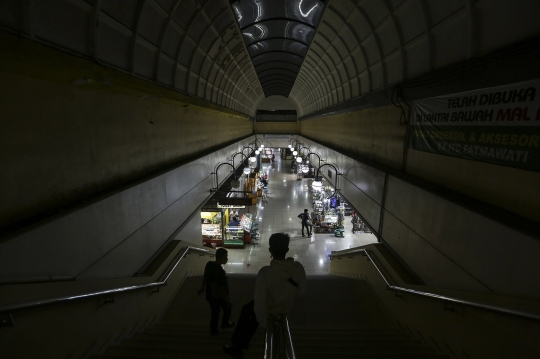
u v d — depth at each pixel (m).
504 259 2.49
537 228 2.28
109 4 3.27
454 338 2.91
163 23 4.59
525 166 2.45
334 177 10.59
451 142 3.59
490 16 2.91
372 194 6.26
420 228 4.11
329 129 12.81
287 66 14.94
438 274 3.62
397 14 4.59
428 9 3.85
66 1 2.73
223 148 11.02
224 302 3.98
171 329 4.11
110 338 3.29
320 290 6.17
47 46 2.47
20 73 2.33
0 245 2.08
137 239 4.42
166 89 5.27
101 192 3.68
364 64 6.93
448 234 3.38
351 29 6.38
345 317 4.97
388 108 5.78
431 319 3.39
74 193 3.22
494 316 2.37
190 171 6.93
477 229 2.85
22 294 2.09
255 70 14.79
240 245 12.74
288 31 9.45
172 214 5.85
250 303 3.17
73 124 3.16
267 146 32.41
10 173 2.39
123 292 3.52
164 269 5.02
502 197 2.75
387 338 3.79
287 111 27.16
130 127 4.43
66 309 2.56
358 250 6.53
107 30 3.43
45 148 2.77
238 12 7.13
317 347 3.26
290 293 2.51
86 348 2.84
